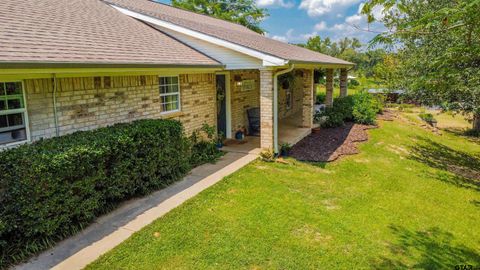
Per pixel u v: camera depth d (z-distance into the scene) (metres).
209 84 10.11
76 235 4.77
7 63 4.12
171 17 11.06
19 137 5.14
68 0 8.84
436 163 10.84
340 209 6.12
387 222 5.79
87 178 4.94
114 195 5.54
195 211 5.63
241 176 7.57
